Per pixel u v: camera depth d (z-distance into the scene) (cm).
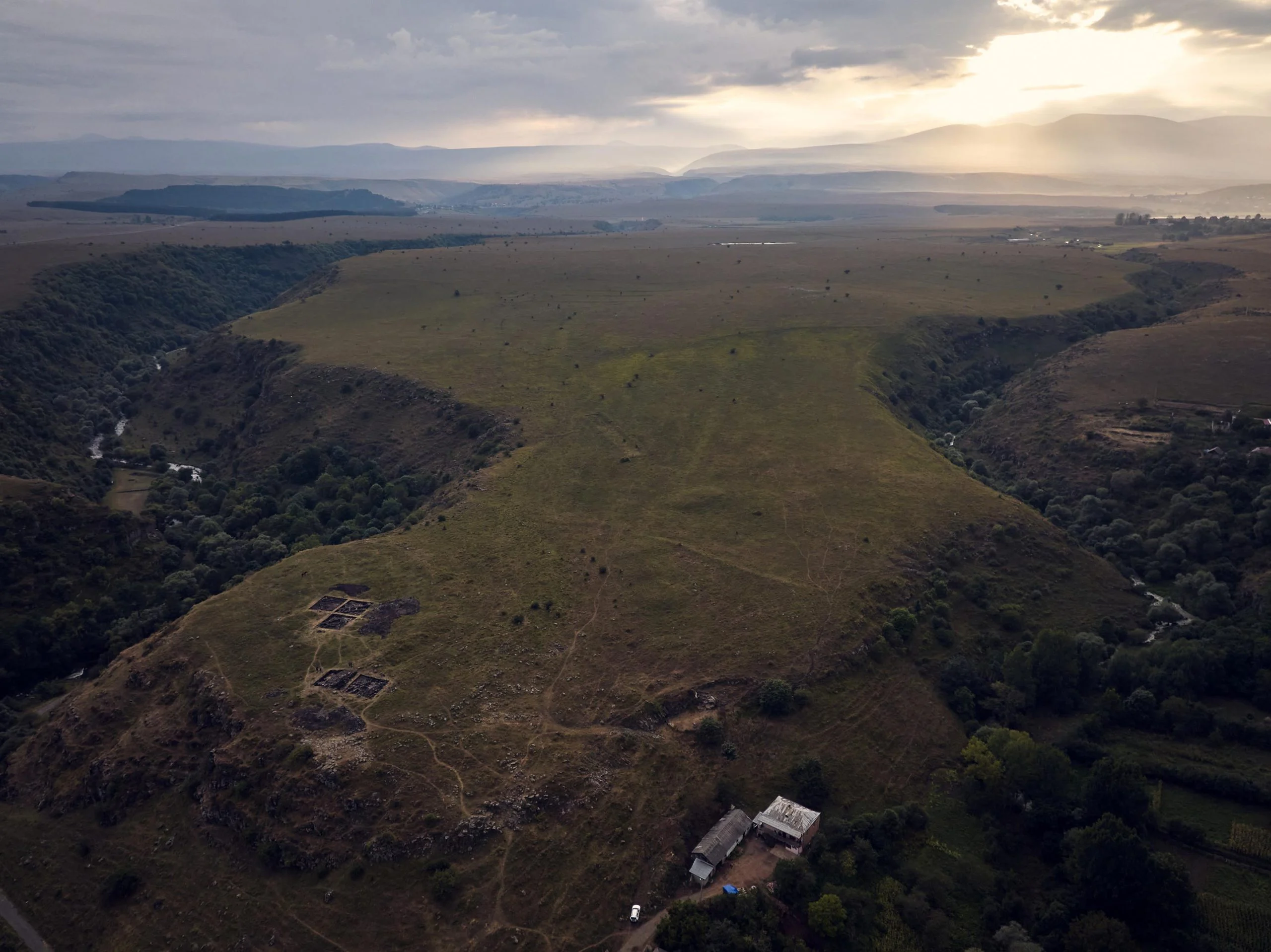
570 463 16100
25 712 11869
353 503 16362
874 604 11756
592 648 10888
